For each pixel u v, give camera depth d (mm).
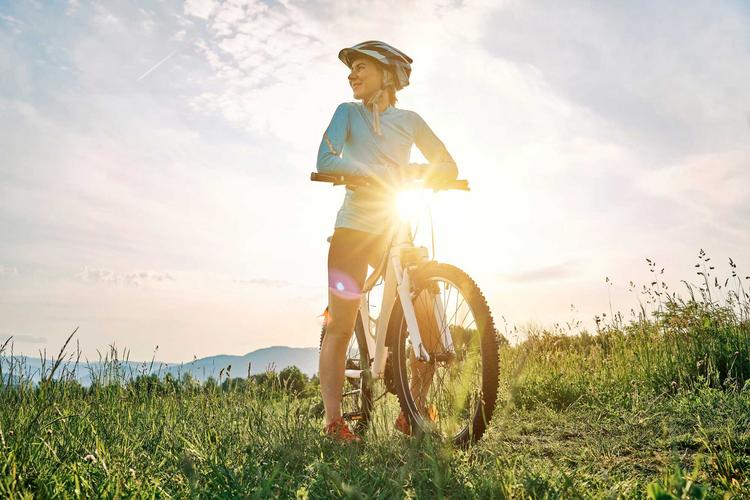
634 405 4297
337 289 3506
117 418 3359
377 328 3584
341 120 3553
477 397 3049
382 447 2965
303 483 2299
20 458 2197
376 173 3340
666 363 5707
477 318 3043
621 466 2756
